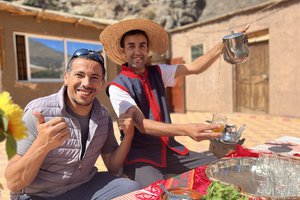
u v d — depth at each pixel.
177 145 2.63
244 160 1.86
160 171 2.41
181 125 2.04
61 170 1.88
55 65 9.30
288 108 8.43
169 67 2.87
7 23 8.09
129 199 1.47
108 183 2.07
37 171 1.67
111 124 2.20
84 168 1.98
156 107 2.60
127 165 2.45
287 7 8.23
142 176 2.28
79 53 1.83
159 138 2.54
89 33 9.79
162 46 3.00
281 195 1.45
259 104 9.41
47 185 1.88
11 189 1.72
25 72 8.62
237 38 2.34
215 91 10.82
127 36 2.62
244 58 2.36
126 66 2.67
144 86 2.61
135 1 16.64
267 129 7.07
